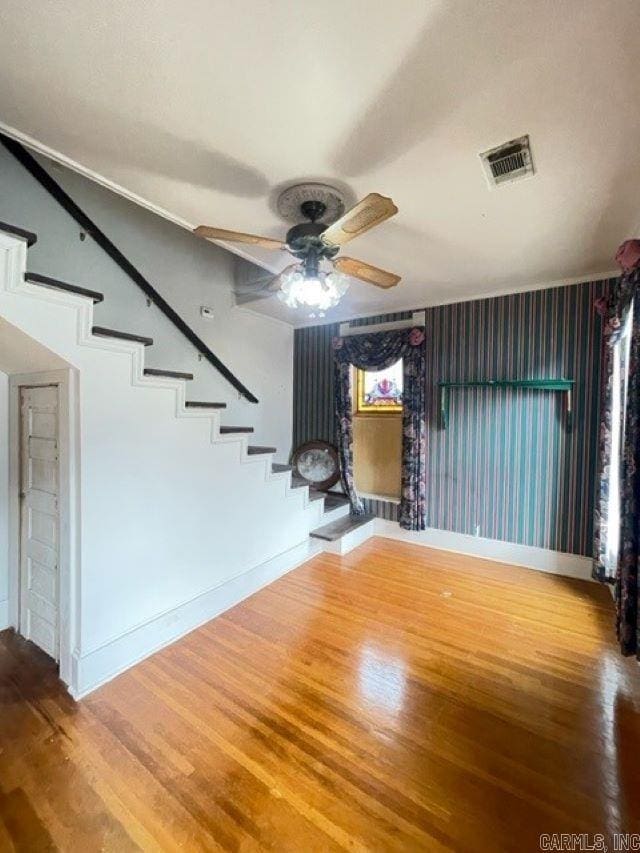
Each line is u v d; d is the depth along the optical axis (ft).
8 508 7.61
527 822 4.22
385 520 13.33
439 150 5.15
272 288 7.80
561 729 5.44
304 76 4.06
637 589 6.00
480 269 9.31
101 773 4.74
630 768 4.84
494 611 8.53
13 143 7.14
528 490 10.75
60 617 6.34
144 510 6.90
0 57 3.92
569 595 9.22
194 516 7.88
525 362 10.66
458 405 11.70
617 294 7.82
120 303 9.39
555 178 5.68
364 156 5.32
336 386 13.70
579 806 4.38
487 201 6.33
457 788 4.59
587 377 9.86
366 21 3.46
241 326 12.90
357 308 12.62
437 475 12.17
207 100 4.42
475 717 5.64
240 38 3.66
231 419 12.65
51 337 5.46
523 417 10.77
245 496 9.16
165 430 7.21
